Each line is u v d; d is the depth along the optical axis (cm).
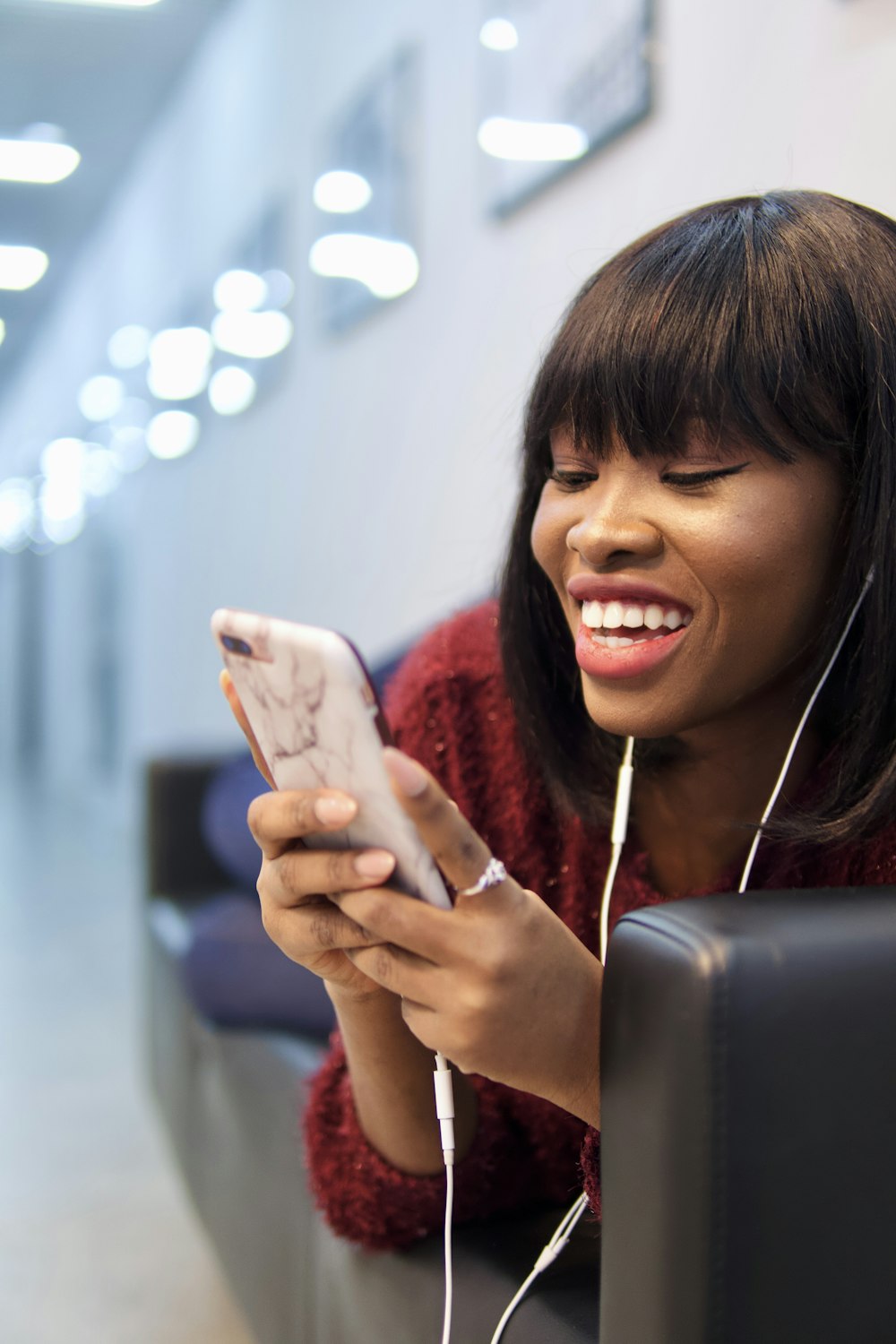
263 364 375
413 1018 54
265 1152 108
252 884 160
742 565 56
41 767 919
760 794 67
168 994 157
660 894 71
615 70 175
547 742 72
